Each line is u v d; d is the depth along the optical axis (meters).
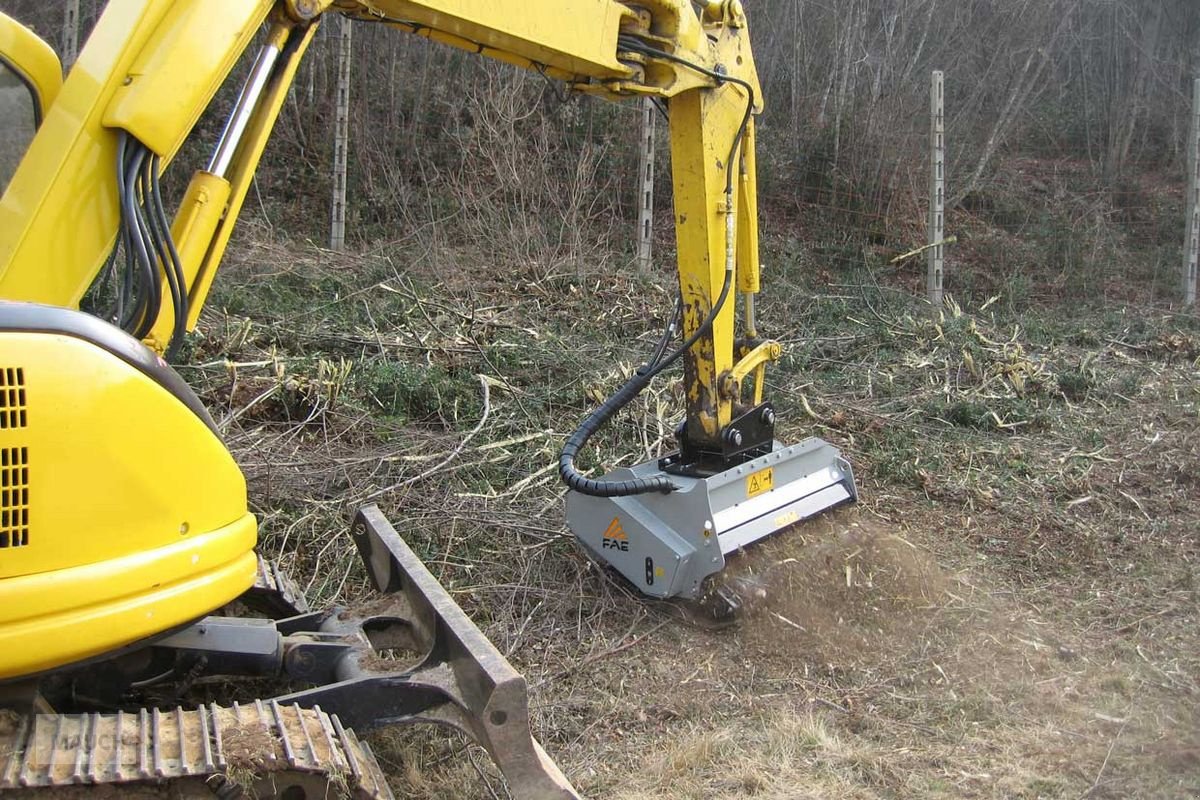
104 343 2.40
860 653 4.31
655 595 4.52
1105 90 14.78
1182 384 8.26
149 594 2.44
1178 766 3.49
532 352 7.69
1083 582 5.09
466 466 5.93
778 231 12.10
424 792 3.37
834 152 12.43
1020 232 12.62
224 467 2.73
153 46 2.58
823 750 3.64
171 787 2.27
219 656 3.06
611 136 12.27
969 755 3.60
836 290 10.62
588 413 6.86
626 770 3.55
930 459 6.59
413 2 3.24
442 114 12.38
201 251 2.76
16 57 2.92
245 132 2.89
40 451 2.27
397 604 3.64
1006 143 14.62
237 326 7.54
